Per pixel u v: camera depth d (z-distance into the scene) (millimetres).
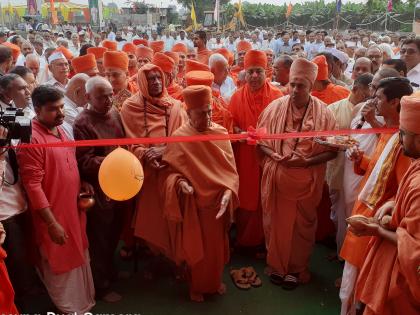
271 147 3434
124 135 3432
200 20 40000
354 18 28109
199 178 3104
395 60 3992
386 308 2090
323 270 3852
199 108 3023
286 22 31234
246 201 4020
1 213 2695
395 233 2033
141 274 3777
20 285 2973
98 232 3301
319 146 3277
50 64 4980
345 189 3436
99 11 35344
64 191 2783
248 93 4148
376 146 2812
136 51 6625
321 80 4512
